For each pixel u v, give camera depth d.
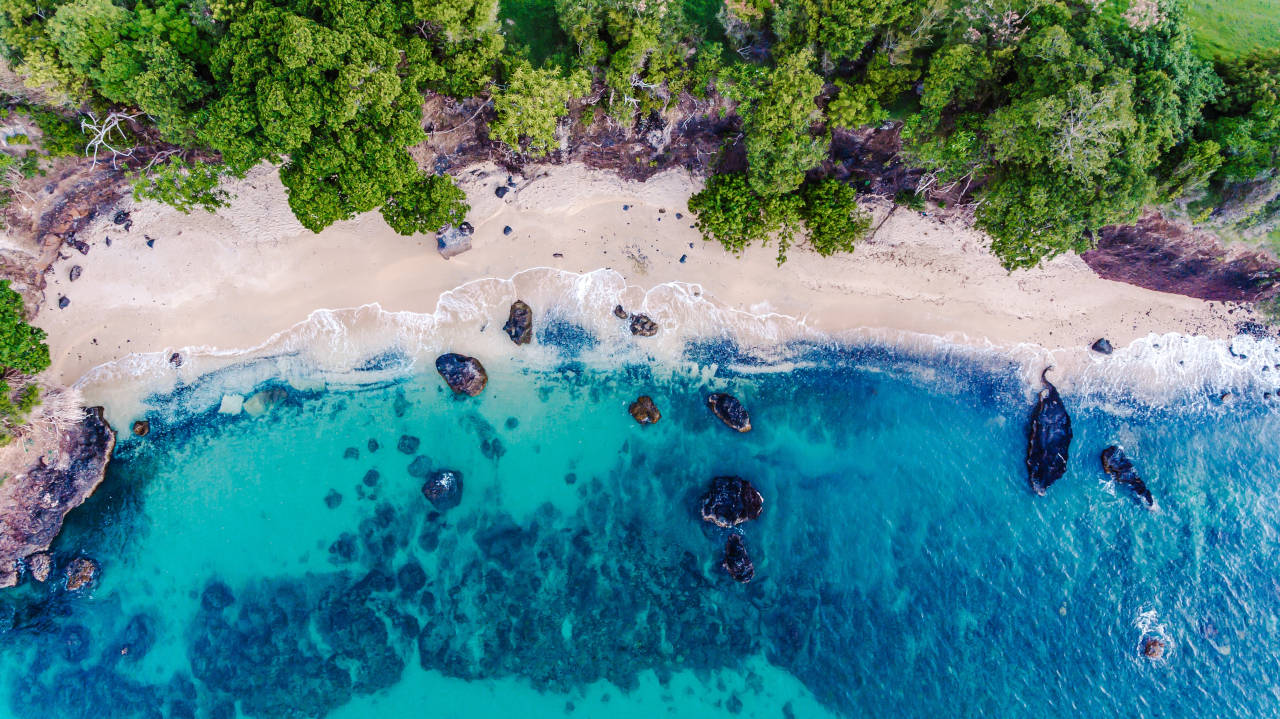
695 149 24.89
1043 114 18.81
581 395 27.08
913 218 25.83
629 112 22.86
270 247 25.23
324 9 18.14
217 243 24.97
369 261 25.64
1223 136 21.05
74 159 22.59
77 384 25.16
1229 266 25.66
